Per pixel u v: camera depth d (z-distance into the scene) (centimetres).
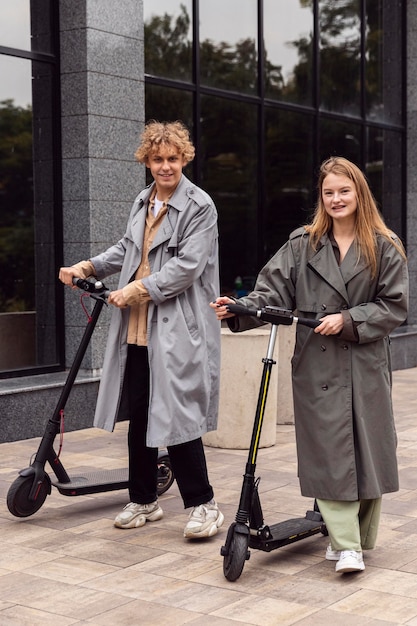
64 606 401
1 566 452
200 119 1009
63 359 873
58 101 860
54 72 857
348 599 409
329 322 429
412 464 677
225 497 576
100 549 477
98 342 858
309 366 445
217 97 1032
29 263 853
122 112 874
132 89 883
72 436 780
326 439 438
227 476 632
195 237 484
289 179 1142
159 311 488
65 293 871
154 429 481
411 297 1380
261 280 462
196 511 494
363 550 471
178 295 490
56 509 552
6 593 417
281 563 456
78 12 841
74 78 848
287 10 1138
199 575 439
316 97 1180
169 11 968
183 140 495
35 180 855
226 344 718
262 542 443
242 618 387
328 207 446
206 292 502
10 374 829
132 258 507
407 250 1383
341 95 1239
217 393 506
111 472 566
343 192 443
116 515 539
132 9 880
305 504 561
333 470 435
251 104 1082
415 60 1360
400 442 760
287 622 382
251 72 1085
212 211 496
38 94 855
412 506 561
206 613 393
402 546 482
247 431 720
